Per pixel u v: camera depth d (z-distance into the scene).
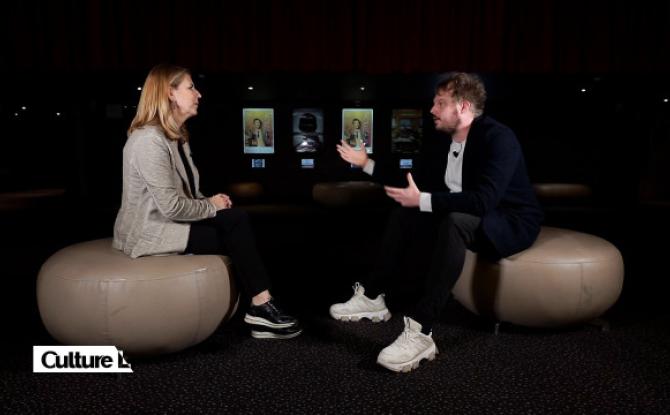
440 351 2.01
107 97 5.20
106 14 3.89
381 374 1.80
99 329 1.72
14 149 5.40
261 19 4.08
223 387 1.69
